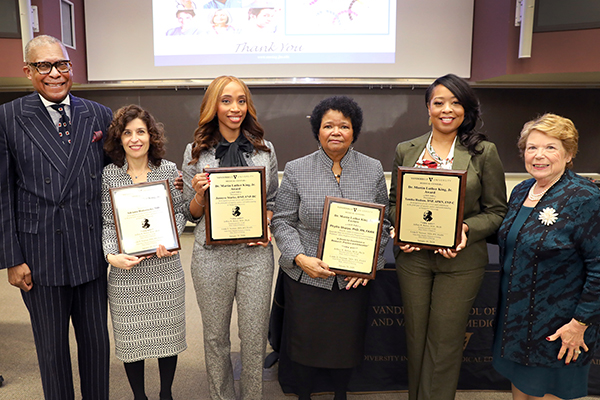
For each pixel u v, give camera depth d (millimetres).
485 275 2090
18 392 2176
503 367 1590
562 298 1429
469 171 1626
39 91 1661
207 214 1672
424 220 1604
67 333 1734
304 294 1770
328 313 1758
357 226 1664
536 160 1444
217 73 4926
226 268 1749
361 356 1835
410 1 4738
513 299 1506
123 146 1739
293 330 1812
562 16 3857
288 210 1791
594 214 1368
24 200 1635
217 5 4828
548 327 1440
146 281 1764
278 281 2334
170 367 1908
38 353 1738
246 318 1779
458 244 1569
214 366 1843
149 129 1759
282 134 5066
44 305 1666
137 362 1849
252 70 4902
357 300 1766
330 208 1665
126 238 1679
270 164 1871
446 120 1614
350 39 4816
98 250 1725
